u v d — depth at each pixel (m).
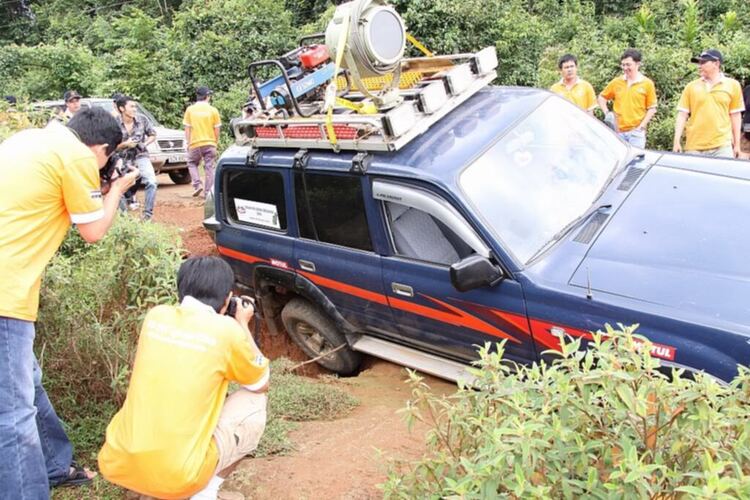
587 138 4.48
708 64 6.69
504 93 4.77
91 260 4.09
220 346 2.76
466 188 3.85
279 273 5.11
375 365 5.28
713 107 6.77
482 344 3.94
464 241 3.78
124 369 3.72
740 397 2.05
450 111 4.54
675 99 12.78
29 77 23.50
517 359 3.77
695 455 1.93
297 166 4.67
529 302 3.53
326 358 5.36
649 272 3.33
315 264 4.80
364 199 4.30
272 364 4.99
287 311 5.40
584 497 1.88
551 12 20.33
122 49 24.16
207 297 2.89
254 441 3.02
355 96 5.19
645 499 1.72
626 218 3.76
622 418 1.98
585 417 2.02
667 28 16.83
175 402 2.66
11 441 2.79
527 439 1.85
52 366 3.88
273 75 20.92
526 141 4.24
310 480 3.37
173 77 21.73
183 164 13.67
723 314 2.99
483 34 15.60
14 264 2.77
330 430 4.03
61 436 3.44
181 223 9.84
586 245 3.64
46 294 3.82
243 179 5.26
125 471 2.69
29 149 2.85
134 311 3.96
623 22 18.12
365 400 4.58
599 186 4.16
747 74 14.04
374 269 4.39
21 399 2.84
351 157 4.38
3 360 2.77
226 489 3.35
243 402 3.03
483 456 1.98
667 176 4.11
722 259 3.30
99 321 3.93
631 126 7.60
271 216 5.10
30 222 2.81
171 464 2.61
